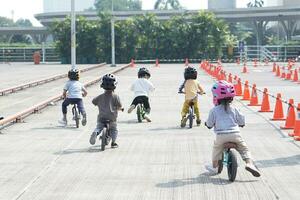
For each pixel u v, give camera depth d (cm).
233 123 1712
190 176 1806
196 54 14225
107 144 2325
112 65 11244
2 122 2822
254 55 14938
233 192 1598
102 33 14325
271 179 1759
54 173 1873
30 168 1958
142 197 1555
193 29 14175
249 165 1672
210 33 14200
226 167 1911
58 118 3384
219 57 14312
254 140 2528
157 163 2020
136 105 3161
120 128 2934
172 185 1691
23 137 2677
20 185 1709
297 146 2369
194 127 2948
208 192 1600
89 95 4878
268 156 2147
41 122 3212
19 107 3997
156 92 5131
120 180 1762
